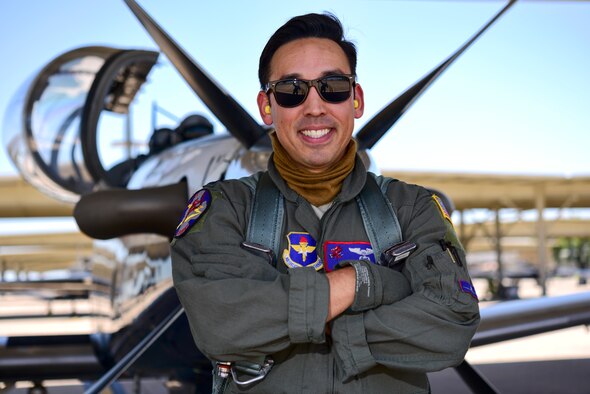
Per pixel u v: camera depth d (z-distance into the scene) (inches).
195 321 47.8
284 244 51.3
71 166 178.7
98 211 97.4
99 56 176.7
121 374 90.7
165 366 95.6
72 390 206.4
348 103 51.9
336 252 50.4
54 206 713.0
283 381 49.2
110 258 144.3
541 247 854.5
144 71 176.6
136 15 99.8
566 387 213.5
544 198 858.8
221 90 98.7
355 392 48.5
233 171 96.2
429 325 47.0
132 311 120.4
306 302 45.6
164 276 106.5
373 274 47.3
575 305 135.3
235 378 49.1
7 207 705.0
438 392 192.9
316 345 49.5
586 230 1396.4
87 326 589.9
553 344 349.4
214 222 51.4
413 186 54.5
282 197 52.8
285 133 51.5
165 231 100.1
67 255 1285.7
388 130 102.3
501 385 217.9
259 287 46.4
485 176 825.5
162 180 112.2
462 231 944.3
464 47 104.3
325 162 51.0
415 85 103.4
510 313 133.8
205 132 138.3
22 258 1284.4
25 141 180.7
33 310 834.8
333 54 52.0
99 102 163.0
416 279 48.8
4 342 151.9
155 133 141.3
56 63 175.6
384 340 46.9
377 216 51.7
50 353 145.8
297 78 51.6
